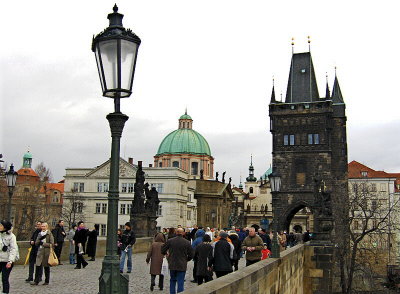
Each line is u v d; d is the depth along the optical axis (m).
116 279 8.44
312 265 37.31
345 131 100.06
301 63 100.56
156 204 54.59
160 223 119.06
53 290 19.84
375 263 70.75
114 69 8.91
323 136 93.50
